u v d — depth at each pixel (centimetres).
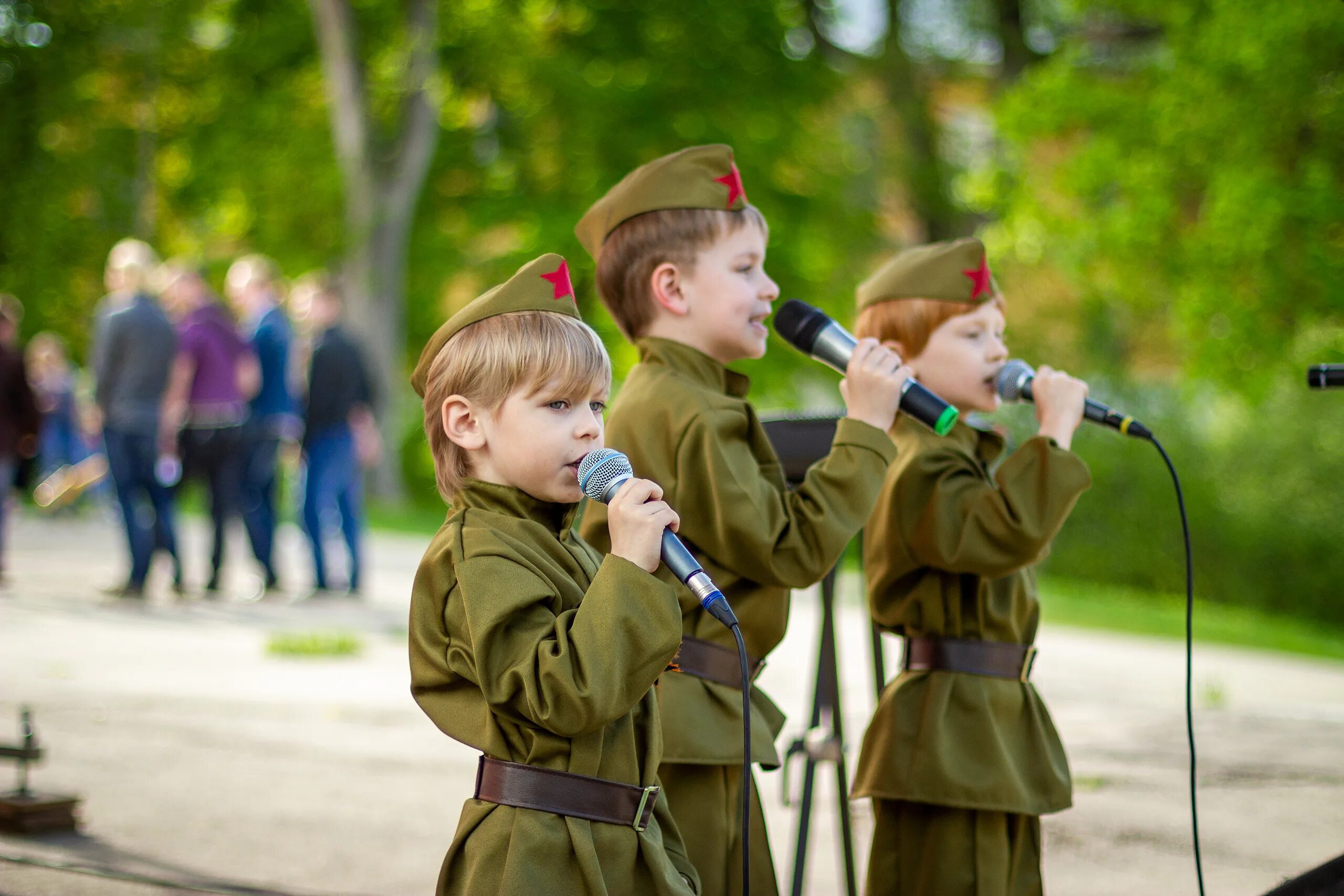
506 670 243
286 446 1285
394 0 2566
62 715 705
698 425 318
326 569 1239
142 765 614
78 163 2819
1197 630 1480
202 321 1191
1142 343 2508
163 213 3048
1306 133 1584
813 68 2859
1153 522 2298
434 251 2981
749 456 324
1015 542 351
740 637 253
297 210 2858
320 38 2627
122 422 1137
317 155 2853
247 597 1218
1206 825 600
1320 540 2261
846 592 1553
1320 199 1520
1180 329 1694
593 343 269
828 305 2861
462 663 252
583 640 241
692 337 346
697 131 2731
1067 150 1961
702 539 317
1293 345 1594
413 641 262
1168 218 1706
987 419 1797
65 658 870
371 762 640
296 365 1255
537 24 2830
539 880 242
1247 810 630
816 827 598
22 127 2736
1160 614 1644
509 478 266
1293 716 888
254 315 1237
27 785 526
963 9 2911
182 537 1716
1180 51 1680
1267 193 1541
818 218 2845
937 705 363
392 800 574
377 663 906
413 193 2550
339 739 686
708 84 2767
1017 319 2541
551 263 272
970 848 362
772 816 612
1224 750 768
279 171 2845
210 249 3064
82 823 520
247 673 849
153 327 1145
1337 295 1524
